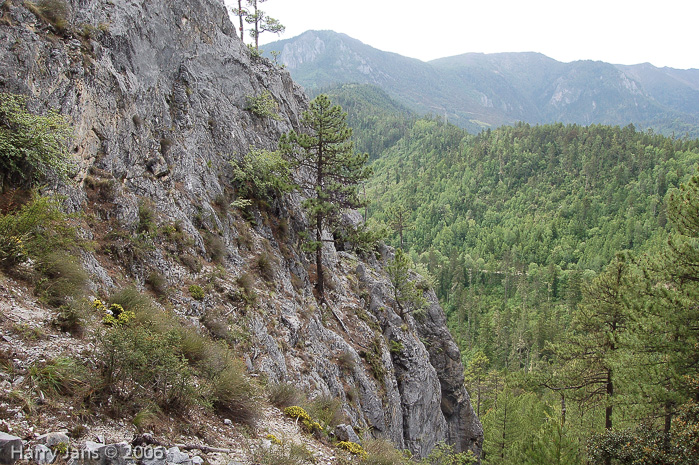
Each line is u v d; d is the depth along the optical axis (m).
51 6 11.41
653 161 159.38
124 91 13.59
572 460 19.91
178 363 7.29
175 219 14.16
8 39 9.80
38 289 7.75
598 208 148.25
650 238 117.25
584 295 21.84
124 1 15.20
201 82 19.62
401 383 24.22
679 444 14.62
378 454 9.87
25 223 8.27
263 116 23.55
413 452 23.22
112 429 5.79
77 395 5.89
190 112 18.11
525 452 22.45
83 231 10.45
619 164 162.75
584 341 20.66
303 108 32.44
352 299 24.23
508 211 158.88
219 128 19.64
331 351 18.28
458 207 166.88
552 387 21.72
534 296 102.81
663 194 142.88
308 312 18.17
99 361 6.73
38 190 9.45
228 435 7.57
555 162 176.25
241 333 12.85
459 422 34.50
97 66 12.40
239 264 16.14
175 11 18.58
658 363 15.81
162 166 14.97
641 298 17.31
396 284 28.64
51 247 8.75
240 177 19.23
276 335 14.91
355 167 20.73
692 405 14.35
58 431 5.16
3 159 8.76
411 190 182.00
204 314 12.42
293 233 21.86
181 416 7.10
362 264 28.39
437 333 34.72
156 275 11.84
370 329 22.78
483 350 77.31
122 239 11.55
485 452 38.22
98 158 12.08
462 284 111.81
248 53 25.69
